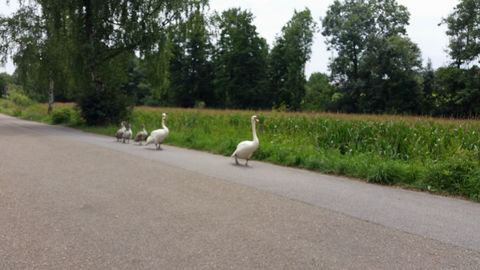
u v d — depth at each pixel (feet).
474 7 140.46
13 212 16.20
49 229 14.11
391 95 162.30
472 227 15.17
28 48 95.61
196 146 43.06
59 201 18.19
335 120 47.44
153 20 78.43
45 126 83.41
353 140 39.91
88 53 77.71
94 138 54.49
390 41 164.86
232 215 16.25
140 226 14.61
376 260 11.68
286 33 197.77
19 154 34.88
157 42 80.28
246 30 192.34
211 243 12.89
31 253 11.84
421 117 48.93
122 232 13.89
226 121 65.67
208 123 64.95
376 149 35.55
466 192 20.95
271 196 19.93
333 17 186.80
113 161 31.63
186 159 33.86
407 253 12.30
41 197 18.90
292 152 34.27
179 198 19.12
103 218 15.57
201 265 11.09
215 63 212.23
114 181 23.18
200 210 16.96
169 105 235.61
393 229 14.74
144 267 10.91
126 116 80.18
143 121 76.48
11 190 20.27
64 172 25.99
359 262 11.51
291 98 196.75
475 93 133.39
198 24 83.61
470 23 142.20
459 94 136.15
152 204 17.89
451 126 38.73
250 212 16.76
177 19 80.12
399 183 23.89
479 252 12.46
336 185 23.50
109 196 19.36
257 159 35.29
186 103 230.68
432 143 34.60
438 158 30.63
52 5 76.74
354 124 43.01
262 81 192.54
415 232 14.40
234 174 26.58
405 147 34.83
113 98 79.66
